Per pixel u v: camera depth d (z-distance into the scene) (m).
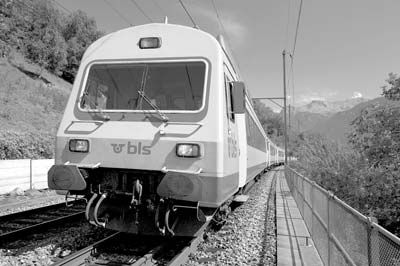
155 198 5.28
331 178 11.84
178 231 5.54
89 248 5.32
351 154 11.06
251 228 8.03
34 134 17.80
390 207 8.44
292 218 9.66
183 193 4.77
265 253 6.14
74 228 7.30
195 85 5.46
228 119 5.69
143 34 5.91
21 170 12.69
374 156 9.13
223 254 5.85
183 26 5.82
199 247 6.18
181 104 5.45
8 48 40.47
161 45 5.77
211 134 5.08
